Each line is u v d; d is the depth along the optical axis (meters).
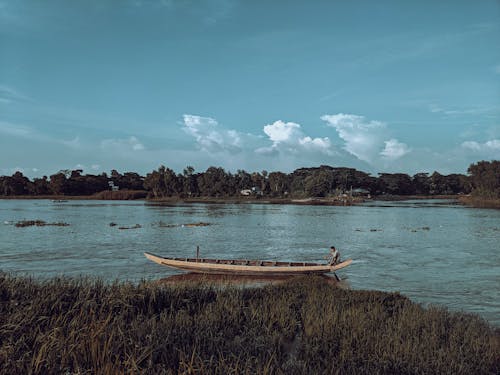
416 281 23.14
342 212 91.62
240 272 24.00
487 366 9.86
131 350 9.16
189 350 9.38
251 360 9.39
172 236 43.47
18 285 13.36
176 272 25.08
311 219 70.06
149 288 14.05
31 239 39.81
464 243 39.56
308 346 10.48
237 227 54.59
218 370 8.47
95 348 8.84
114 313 11.78
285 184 197.38
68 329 9.93
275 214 83.19
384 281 23.11
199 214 80.81
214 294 15.18
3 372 8.02
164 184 178.88
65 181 189.12
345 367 9.41
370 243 39.56
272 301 14.48
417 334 11.59
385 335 11.22
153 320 11.15
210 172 198.75
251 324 12.09
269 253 33.31
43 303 11.55
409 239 42.75
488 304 18.30
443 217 75.25
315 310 13.55
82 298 12.27
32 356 8.71
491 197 139.12
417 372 9.22
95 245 36.38
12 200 162.00
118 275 24.05
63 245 36.19
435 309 14.61
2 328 9.84
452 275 24.73
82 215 74.00
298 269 23.70
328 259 28.53
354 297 16.36
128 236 43.00
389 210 100.31
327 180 179.50
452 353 10.21
